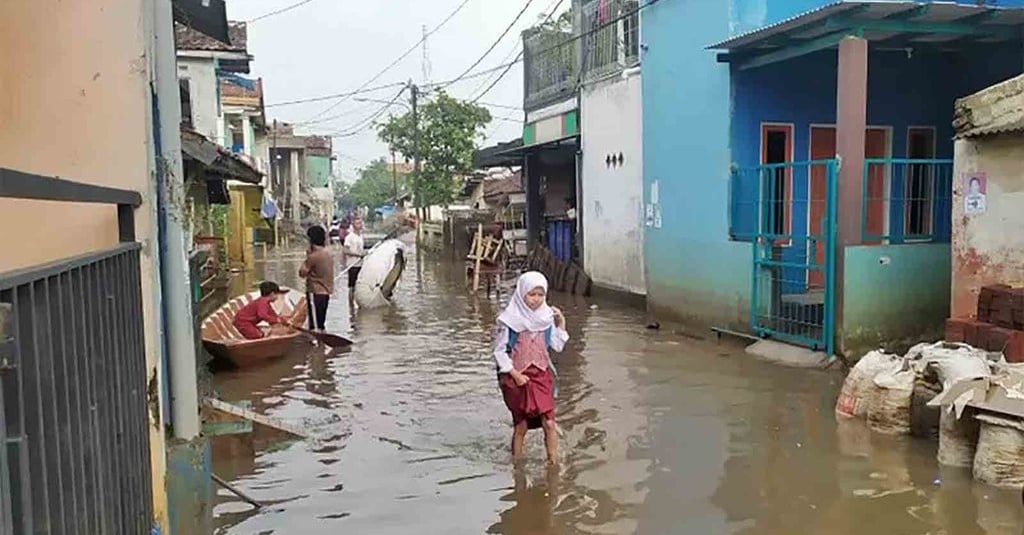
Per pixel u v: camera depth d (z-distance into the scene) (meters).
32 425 1.85
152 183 4.36
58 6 4.04
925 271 9.95
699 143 12.96
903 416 6.96
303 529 5.29
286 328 11.69
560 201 21.91
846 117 9.65
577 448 6.95
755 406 8.09
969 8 9.39
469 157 37.19
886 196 12.88
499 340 6.64
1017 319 7.57
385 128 38.53
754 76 12.20
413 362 10.79
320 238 12.99
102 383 2.60
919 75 13.12
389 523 5.39
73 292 2.29
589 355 10.94
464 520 5.44
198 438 5.20
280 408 8.40
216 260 18.89
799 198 12.59
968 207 8.77
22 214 3.92
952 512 5.31
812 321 10.72
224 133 28.28
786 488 5.85
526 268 22.28
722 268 12.31
